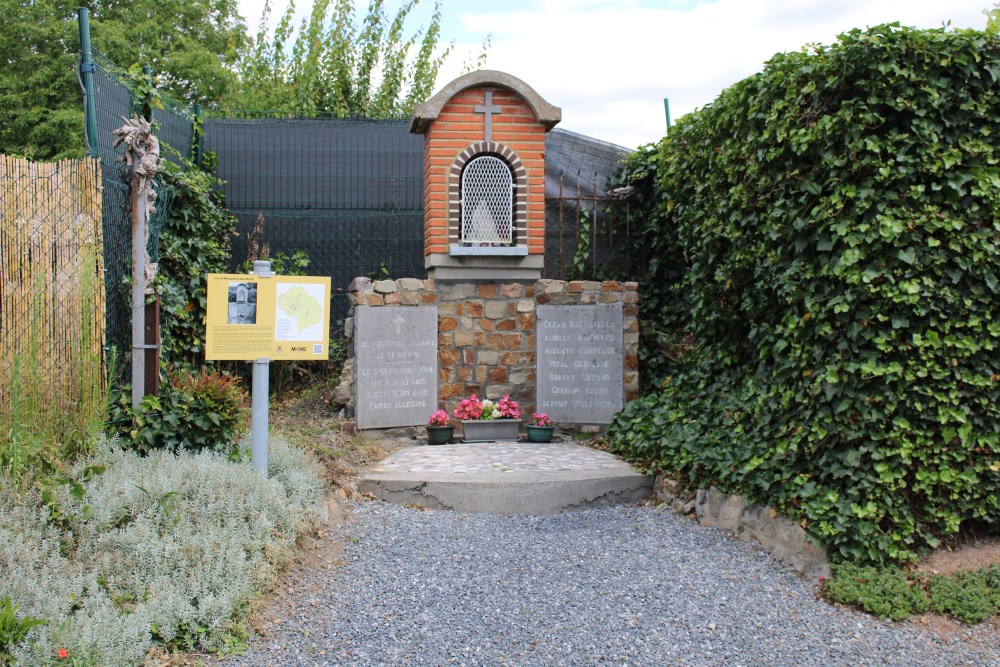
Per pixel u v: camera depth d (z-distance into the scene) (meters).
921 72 4.87
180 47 17.80
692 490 6.07
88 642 3.52
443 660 3.87
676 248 8.97
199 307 8.48
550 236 9.95
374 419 8.04
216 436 5.86
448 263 8.34
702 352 6.99
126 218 6.60
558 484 6.15
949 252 4.78
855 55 4.93
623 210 9.78
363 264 10.15
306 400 8.85
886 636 4.16
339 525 5.56
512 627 4.22
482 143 8.38
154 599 3.96
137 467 5.08
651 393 8.16
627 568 5.01
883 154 4.92
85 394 5.26
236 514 4.86
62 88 16.17
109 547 4.33
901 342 4.79
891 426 4.84
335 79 14.82
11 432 4.57
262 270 5.56
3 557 3.97
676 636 4.14
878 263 4.80
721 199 6.45
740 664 3.88
